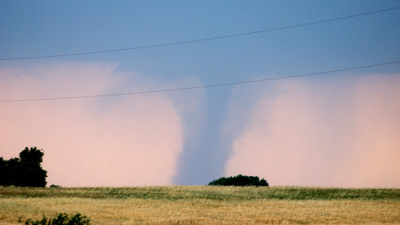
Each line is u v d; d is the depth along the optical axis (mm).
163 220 65062
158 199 103500
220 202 99938
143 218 68188
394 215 77062
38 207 76438
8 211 69500
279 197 114312
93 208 79750
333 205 94812
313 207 90875
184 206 89625
